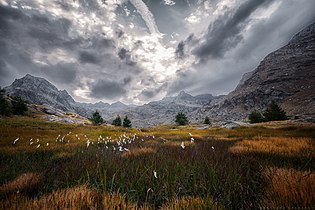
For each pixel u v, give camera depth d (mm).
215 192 3145
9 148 8062
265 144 7922
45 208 2248
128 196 3088
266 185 3104
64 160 6188
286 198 2246
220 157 5949
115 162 5289
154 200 3055
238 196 2916
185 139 14695
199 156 6098
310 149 6234
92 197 2738
